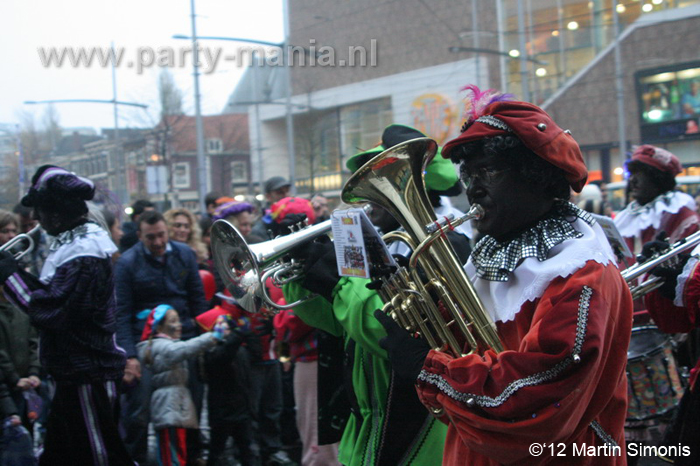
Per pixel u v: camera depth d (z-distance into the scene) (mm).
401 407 2342
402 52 26203
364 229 1923
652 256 2736
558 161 1693
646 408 3713
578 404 1574
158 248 4289
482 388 1633
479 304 1772
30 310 3262
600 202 5836
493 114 1769
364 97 26766
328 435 2771
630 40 23406
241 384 4441
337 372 2773
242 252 2363
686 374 4219
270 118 30609
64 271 3262
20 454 3500
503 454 1622
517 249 1771
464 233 2832
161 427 3992
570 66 24359
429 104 24562
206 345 4055
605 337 1613
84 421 3303
